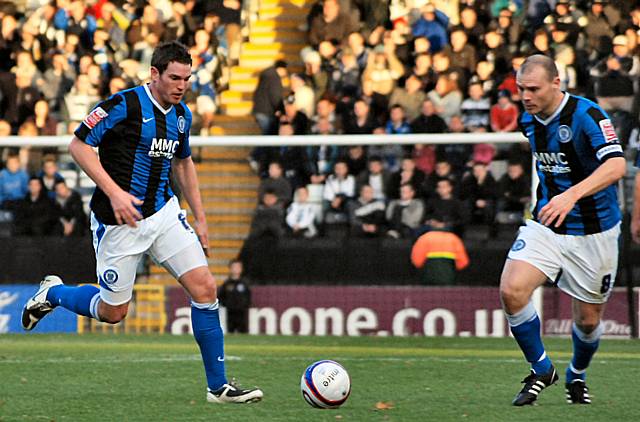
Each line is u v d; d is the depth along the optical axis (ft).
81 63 136.77
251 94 144.87
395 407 54.80
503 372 70.33
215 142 104.73
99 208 54.70
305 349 86.58
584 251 53.26
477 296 100.37
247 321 103.04
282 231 104.73
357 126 119.14
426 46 125.59
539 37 121.49
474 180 103.04
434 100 120.26
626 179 106.22
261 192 105.91
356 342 92.79
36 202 105.91
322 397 53.67
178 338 96.02
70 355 80.59
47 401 57.31
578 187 50.42
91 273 105.29
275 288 103.09
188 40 143.02
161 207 54.80
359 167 104.73
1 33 141.69
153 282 103.35
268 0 155.94
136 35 141.59
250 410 53.52
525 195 102.47
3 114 135.33
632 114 114.11
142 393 60.34
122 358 78.02
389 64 126.21
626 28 123.03
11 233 105.81
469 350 86.22
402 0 135.95
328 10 136.36
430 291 101.04
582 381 56.54
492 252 101.14
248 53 151.43
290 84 131.85
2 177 106.11
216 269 107.04
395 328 101.45
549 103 51.78
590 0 126.72
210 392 56.03
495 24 128.26
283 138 104.27
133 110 53.21
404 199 103.65
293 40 152.35
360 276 102.78
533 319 54.34
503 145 103.19
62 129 133.90
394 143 102.63
